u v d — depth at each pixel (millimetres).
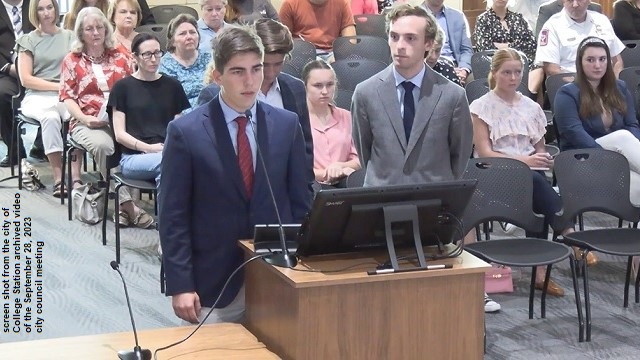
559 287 5066
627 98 5902
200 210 2986
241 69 2838
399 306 2752
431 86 3742
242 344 2736
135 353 2539
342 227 2791
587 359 4242
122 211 6004
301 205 3084
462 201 2879
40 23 6984
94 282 5078
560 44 7383
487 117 5391
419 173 3730
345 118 5434
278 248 2883
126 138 5633
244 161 2986
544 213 5188
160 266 5363
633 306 4934
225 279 3016
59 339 2746
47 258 5406
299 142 3094
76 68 6285
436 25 3697
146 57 5715
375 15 8281
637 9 8383
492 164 4766
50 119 6668
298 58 7020
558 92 5809
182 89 5875
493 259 4355
